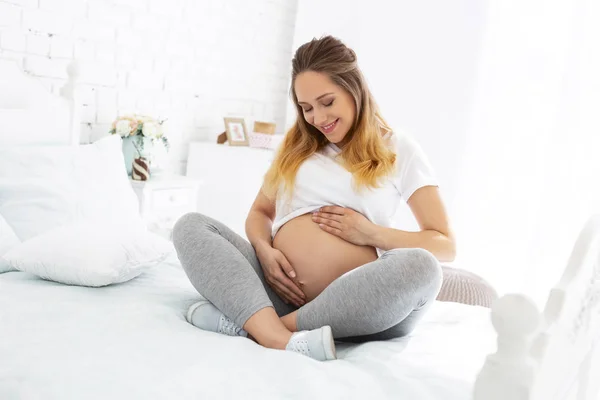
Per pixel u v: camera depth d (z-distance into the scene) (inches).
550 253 114.0
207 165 119.3
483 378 27.9
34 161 73.1
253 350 45.9
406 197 62.2
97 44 99.7
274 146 125.0
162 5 110.3
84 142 99.7
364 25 131.3
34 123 82.7
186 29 116.2
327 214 60.5
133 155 96.8
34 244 61.0
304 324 51.3
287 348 48.0
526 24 117.0
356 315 49.2
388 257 50.6
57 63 93.6
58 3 92.3
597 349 43.2
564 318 32.3
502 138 120.3
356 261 59.0
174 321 51.6
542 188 116.7
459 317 60.6
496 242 121.9
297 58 61.9
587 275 35.4
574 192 112.4
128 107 107.1
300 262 59.4
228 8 124.8
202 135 124.9
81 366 40.4
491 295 73.6
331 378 41.4
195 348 44.8
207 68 122.6
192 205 106.2
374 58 130.8
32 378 38.9
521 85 118.2
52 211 70.8
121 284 62.4
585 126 111.4
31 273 61.1
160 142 114.7
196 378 39.6
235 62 129.0
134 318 50.4
